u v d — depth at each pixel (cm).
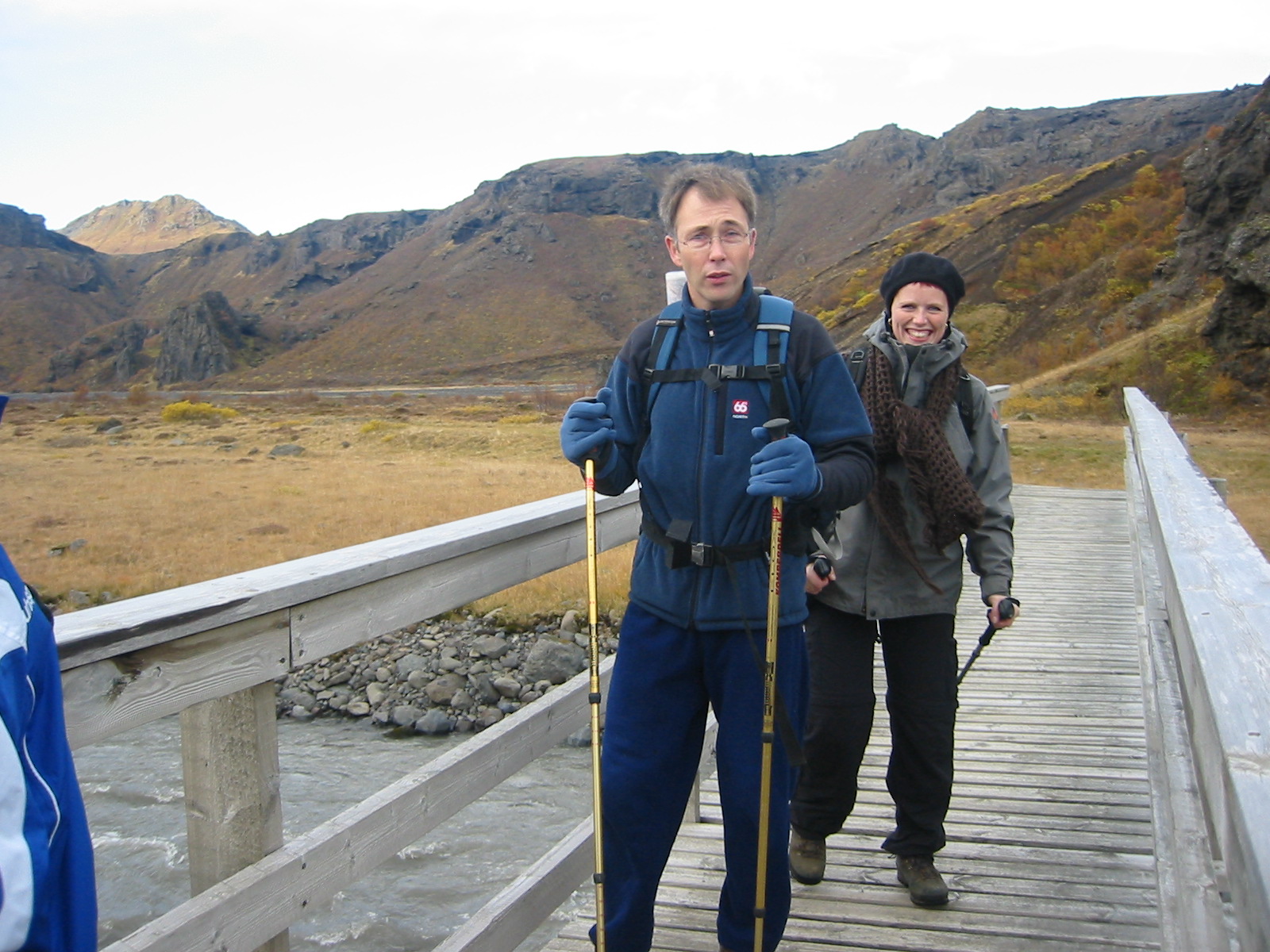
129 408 7075
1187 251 4628
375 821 215
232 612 177
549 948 300
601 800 222
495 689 983
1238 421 3016
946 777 300
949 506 287
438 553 233
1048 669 564
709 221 230
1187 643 168
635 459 246
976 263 8475
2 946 107
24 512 1905
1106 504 1242
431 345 19125
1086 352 4706
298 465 2861
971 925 294
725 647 233
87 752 805
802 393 232
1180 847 174
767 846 220
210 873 189
